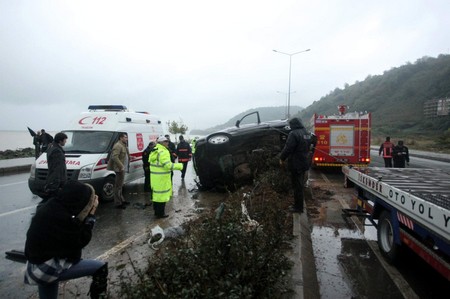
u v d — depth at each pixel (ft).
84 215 10.40
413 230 13.64
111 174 29.45
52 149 22.33
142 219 23.62
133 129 34.63
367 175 19.99
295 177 21.45
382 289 13.70
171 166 23.31
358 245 18.52
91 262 11.27
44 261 9.89
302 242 16.84
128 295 9.02
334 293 13.34
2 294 13.30
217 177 31.86
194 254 10.05
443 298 13.00
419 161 79.20
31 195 32.71
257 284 9.89
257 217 16.25
